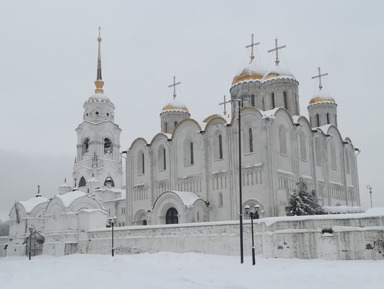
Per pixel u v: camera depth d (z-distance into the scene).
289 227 35.56
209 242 41.53
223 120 54.75
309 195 47.66
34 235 61.84
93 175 88.00
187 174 58.19
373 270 23.55
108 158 91.38
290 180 51.91
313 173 57.12
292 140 53.84
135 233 48.50
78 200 56.56
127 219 64.88
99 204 59.00
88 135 91.38
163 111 73.12
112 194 80.31
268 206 48.50
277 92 59.16
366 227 32.41
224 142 54.41
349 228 32.94
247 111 52.16
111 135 92.69
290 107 58.78
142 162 65.06
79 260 40.53
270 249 36.00
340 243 32.97
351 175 68.44
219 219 53.44
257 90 62.34
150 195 62.19
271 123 50.34
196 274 25.56
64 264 35.19
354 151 70.00
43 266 33.94
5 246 67.75
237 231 39.72
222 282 22.16
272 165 49.31
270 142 49.81
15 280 23.61
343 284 20.30
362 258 32.03
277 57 61.94
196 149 57.69
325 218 34.16
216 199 54.19
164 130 72.56
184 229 43.94
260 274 24.14
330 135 62.25
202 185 55.88
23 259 54.41
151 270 28.34
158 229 46.31
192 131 58.72
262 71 64.06
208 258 35.91
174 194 53.28
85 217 54.47
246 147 52.09
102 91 96.25
